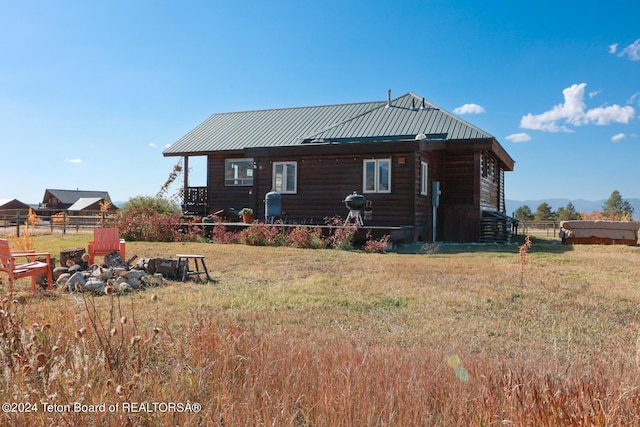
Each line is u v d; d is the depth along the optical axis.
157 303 6.53
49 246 13.95
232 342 3.79
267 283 8.40
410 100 22.23
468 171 18.88
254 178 19.20
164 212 20.06
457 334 5.26
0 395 2.96
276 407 2.87
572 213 49.50
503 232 19.39
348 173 17.84
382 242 14.03
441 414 2.89
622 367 3.61
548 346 4.84
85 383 2.94
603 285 8.23
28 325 4.00
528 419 2.63
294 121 24.00
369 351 4.03
